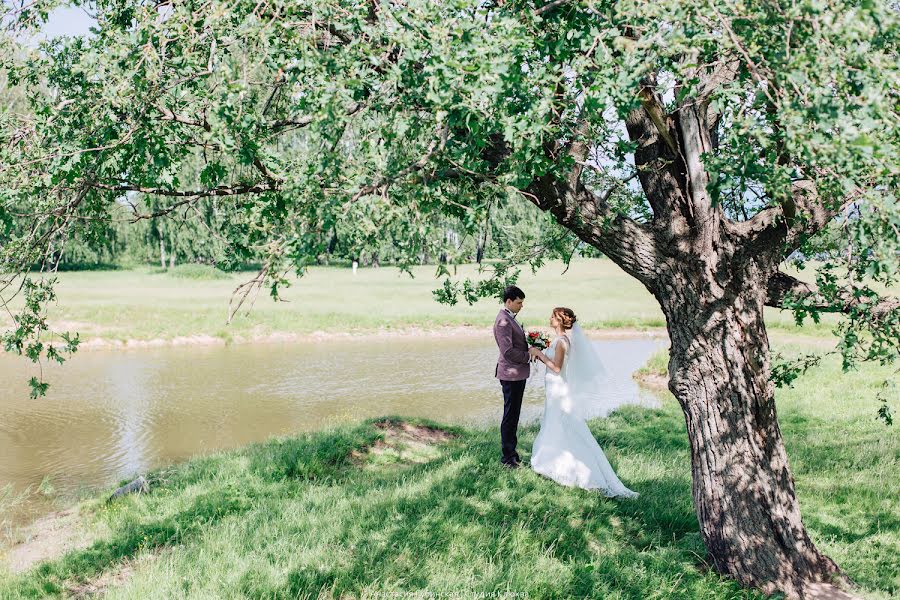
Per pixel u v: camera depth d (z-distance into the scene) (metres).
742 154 3.31
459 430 11.56
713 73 4.03
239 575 5.09
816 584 5.07
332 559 5.36
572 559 5.40
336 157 3.33
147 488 8.28
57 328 25.56
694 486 5.40
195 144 4.08
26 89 4.19
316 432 11.03
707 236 4.91
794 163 3.84
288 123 4.45
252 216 3.51
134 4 4.40
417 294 40.78
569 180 4.77
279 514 6.79
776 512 5.09
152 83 3.59
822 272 4.68
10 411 15.05
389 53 3.69
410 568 5.20
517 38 3.15
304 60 3.31
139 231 61.00
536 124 3.17
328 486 8.07
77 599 5.45
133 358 22.45
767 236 4.85
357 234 3.31
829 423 11.77
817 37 2.71
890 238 2.98
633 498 7.17
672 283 5.09
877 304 4.63
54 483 10.05
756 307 5.08
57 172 3.78
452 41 3.12
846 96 2.86
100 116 3.79
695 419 5.24
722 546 5.17
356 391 17.48
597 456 7.43
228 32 3.73
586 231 5.00
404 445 10.26
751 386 5.08
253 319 28.94
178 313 29.02
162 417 14.54
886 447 9.68
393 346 25.94
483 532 5.86
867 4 2.49
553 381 7.67
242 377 19.38
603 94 3.21
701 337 5.10
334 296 38.94
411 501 6.68
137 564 6.09
